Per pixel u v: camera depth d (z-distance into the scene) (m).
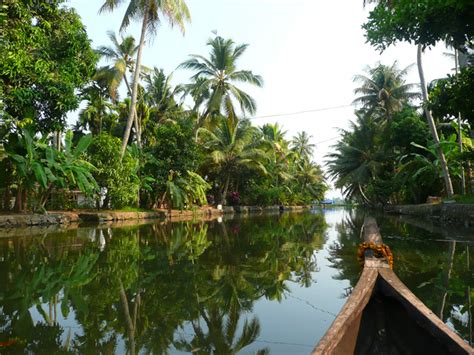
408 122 23.33
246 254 7.34
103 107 25.44
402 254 6.91
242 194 35.84
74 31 12.09
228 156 29.36
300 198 50.44
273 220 19.73
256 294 4.36
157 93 27.73
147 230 12.45
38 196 15.08
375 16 7.35
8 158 13.69
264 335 3.07
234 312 3.67
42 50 11.38
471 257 6.54
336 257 6.98
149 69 24.84
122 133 26.69
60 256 6.92
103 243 8.80
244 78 25.31
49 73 11.32
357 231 12.60
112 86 21.33
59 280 5.02
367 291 3.01
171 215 21.72
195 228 13.66
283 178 40.78
